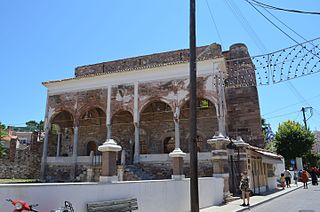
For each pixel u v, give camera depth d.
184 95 24.64
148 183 9.97
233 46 31.91
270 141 42.41
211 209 13.30
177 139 24.08
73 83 29.02
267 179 26.53
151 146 29.16
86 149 31.95
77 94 28.70
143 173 22.88
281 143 43.22
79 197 7.29
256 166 23.42
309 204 15.77
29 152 31.34
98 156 26.14
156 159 24.33
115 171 8.97
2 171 28.97
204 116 27.72
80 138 32.41
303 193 22.78
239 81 24.62
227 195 16.52
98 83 28.11
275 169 30.92
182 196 12.02
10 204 5.86
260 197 19.12
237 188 19.33
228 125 30.38
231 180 19.47
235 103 30.75
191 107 11.55
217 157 16.80
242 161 19.91
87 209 7.38
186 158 23.50
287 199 18.59
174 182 11.59
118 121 31.08
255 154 23.38
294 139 42.47
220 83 23.64
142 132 29.73
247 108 30.20
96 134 31.77
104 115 31.66
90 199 7.59
